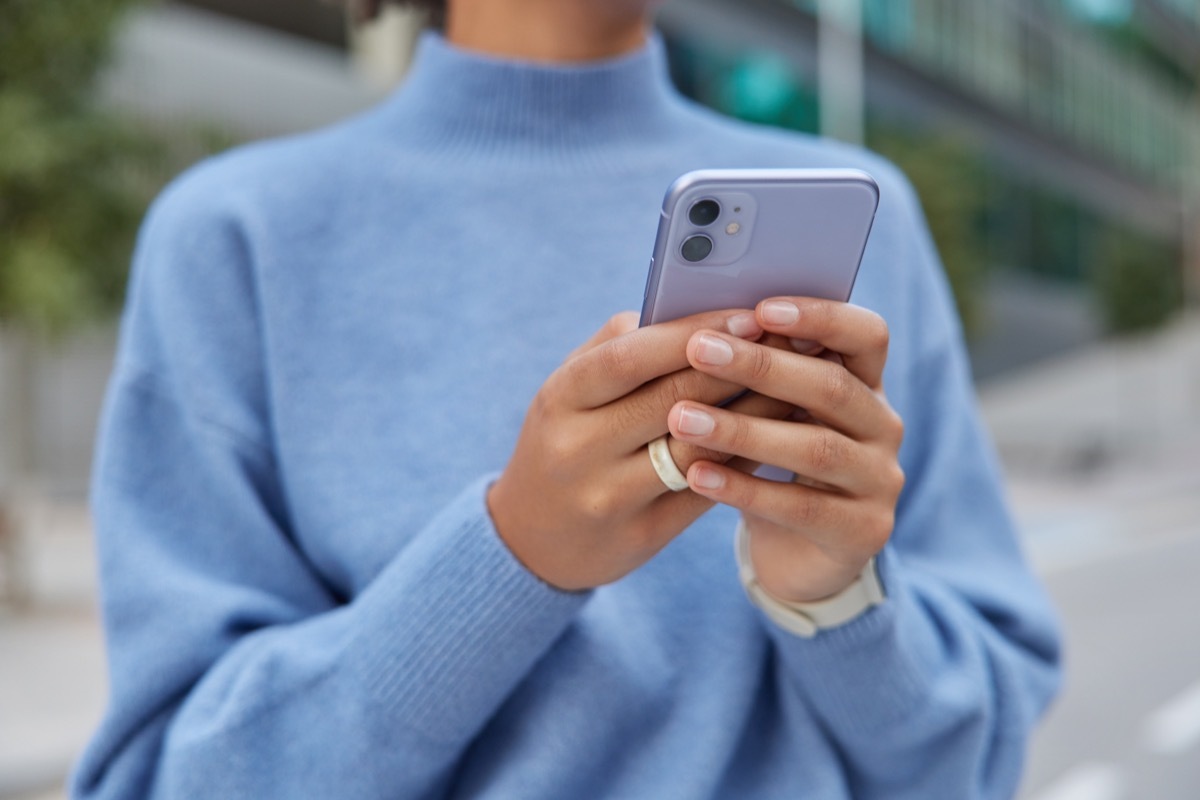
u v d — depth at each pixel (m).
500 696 0.81
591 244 1.03
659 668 0.92
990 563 1.07
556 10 1.08
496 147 1.06
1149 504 15.48
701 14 15.27
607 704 0.89
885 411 0.67
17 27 6.71
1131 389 29.81
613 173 1.05
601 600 0.91
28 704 4.52
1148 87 36.41
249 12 12.61
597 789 0.90
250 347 1.00
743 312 0.66
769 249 0.67
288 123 12.91
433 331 0.99
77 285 6.68
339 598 1.00
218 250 1.01
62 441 12.01
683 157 1.07
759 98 17.77
